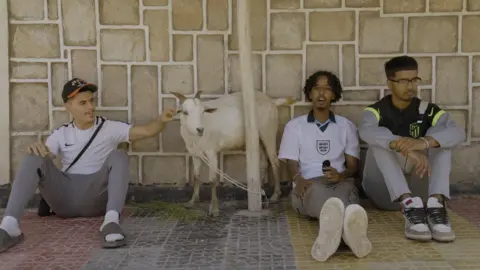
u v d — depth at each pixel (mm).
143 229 4234
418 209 3861
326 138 4605
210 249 3691
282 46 5246
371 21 5223
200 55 5242
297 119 4695
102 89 5238
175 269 3301
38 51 5195
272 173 5258
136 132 4523
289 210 4809
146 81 5250
